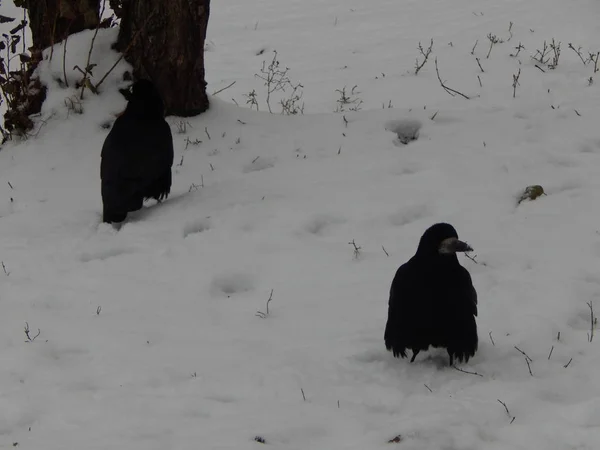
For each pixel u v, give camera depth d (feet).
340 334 29.40
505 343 27.86
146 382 26.40
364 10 83.61
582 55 62.03
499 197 39.47
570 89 53.67
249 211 40.01
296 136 48.80
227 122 50.85
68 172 46.80
